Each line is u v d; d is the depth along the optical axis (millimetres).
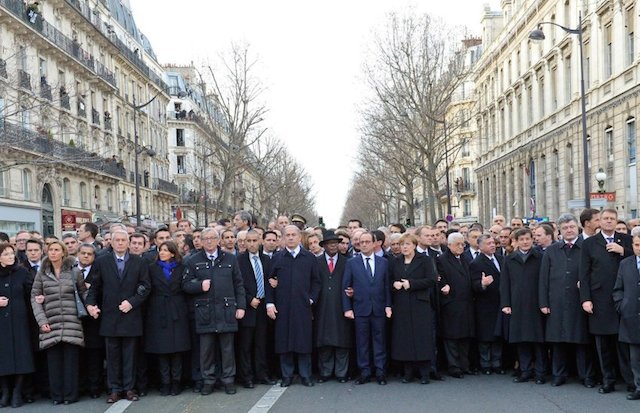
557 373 8453
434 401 7660
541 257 8742
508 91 48250
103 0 44438
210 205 63188
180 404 7945
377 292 8797
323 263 9094
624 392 7934
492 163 54031
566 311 8234
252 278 8977
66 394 8227
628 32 28359
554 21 38188
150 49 60000
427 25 33344
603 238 8078
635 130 27656
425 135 34062
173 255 8617
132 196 47688
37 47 31203
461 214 68500
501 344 9383
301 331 8766
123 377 8359
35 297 8188
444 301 9109
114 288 8266
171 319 8430
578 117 34250
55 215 33469
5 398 8234
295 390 8492
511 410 7172
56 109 30422
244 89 39656
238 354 8922
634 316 7516
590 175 33000
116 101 44938
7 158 24000
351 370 9398
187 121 68562
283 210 66750
